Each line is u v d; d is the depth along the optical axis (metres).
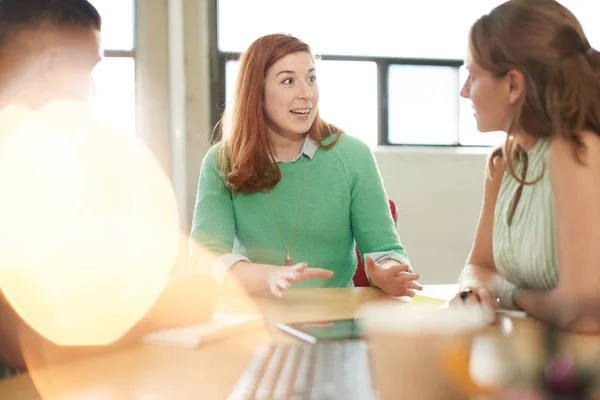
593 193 0.98
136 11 3.73
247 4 3.81
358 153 1.82
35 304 0.78
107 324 0.84
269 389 0.62
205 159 1.83
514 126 1.15
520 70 1.09
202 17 3.76
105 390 0.67
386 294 1.37
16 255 0.82
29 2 0.93
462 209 4.06
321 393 0.59
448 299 1.28
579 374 0.51
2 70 0.92
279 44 1.70
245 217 1.75
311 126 1.80
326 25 3.88
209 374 0.73
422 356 0.63
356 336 0.86
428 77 4.02
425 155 4.00
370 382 0.60
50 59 0.94
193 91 3.79
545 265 1.17
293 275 1.27
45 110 0.94
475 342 0.64
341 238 1.77
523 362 0.55
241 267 1.47
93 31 0.98
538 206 1.19
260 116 1.71
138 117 3.75
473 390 0.53
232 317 1.03
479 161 4.06
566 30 1.07
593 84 1.04
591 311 0.85
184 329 0.92
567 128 1.02
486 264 1.41
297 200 1.75
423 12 3.94
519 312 1.02
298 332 0.91
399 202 4.00
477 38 1.14
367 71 3.96
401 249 1.70
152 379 0.71
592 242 0.96
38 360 0.76
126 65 3.75
